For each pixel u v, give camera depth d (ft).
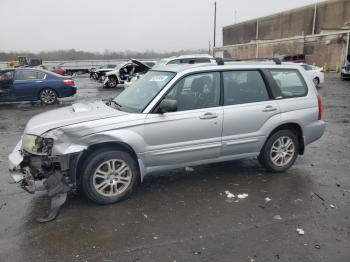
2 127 30.04
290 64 17.80
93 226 12.31
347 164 19.13
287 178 16.93
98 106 15.61
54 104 44.91
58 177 13.11
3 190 15.51
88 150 13.70
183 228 12.17
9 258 10.48
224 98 15.74
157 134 14.28
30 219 12.82
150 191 15.35
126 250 10.87
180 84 14.94
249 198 14.64
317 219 12.82
